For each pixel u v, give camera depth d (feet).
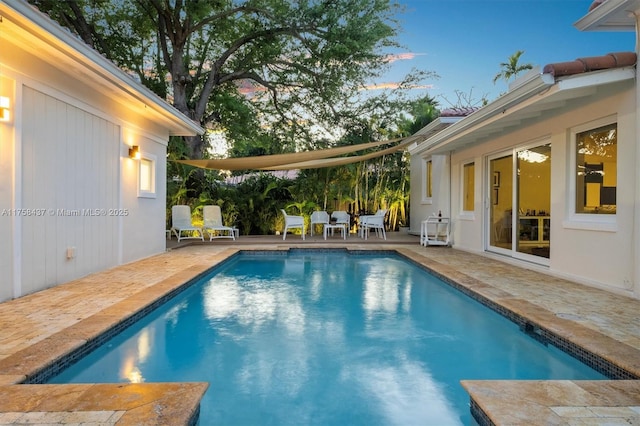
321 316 15.84
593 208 17.90
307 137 56.54
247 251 33.19
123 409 7.00
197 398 7.48
